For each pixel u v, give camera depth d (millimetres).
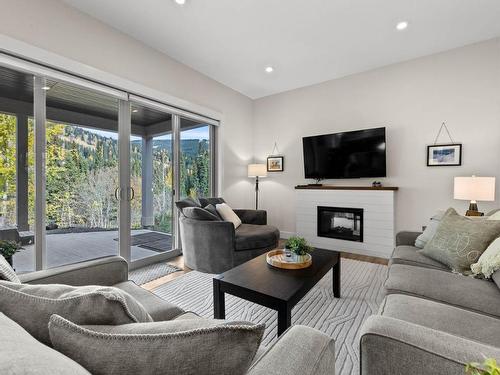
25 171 2285
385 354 756
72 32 2447
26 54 2148
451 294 1318
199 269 2973
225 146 4434
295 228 4590
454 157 3232
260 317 1985
